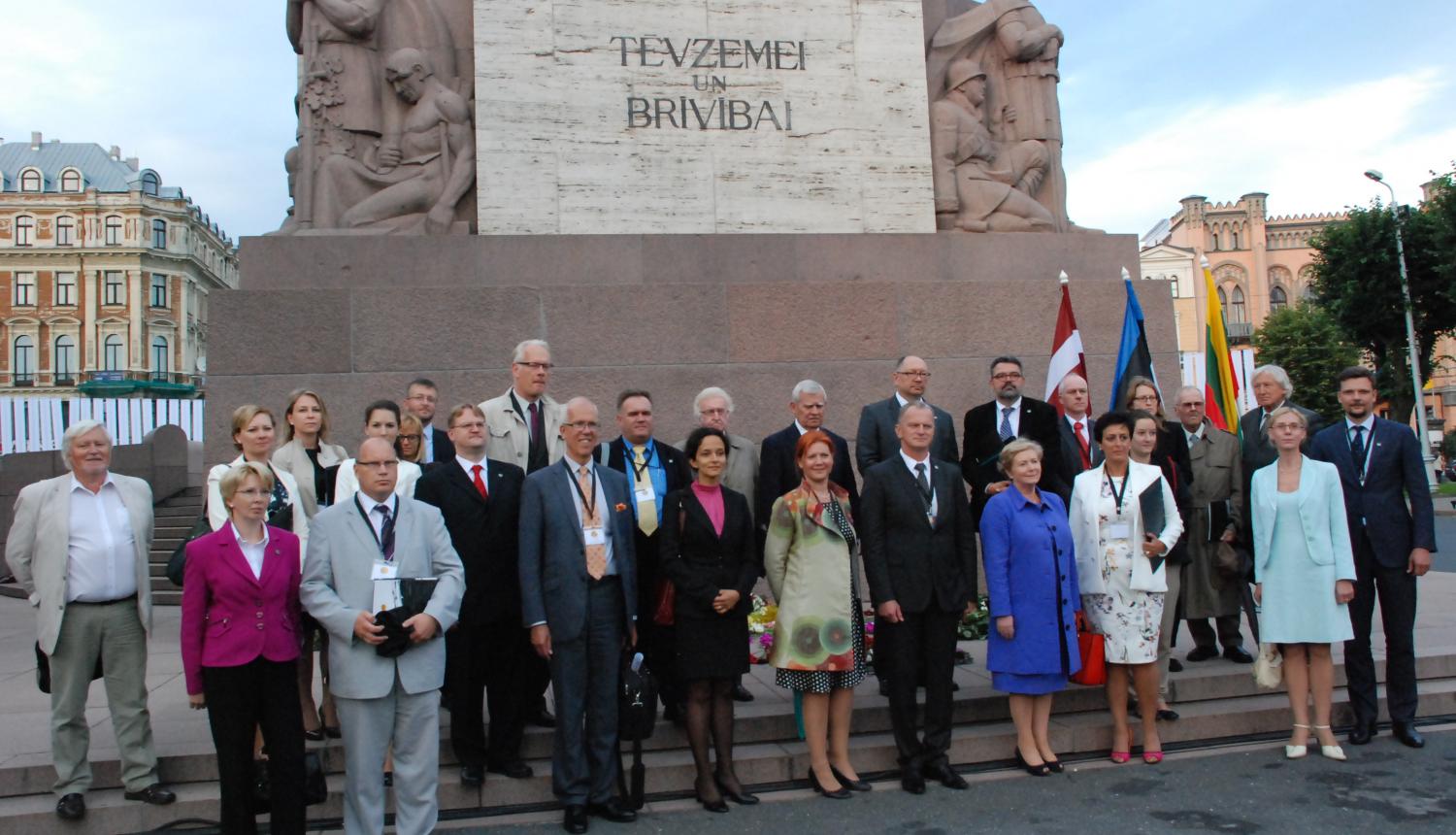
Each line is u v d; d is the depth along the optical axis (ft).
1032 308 33.01
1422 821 16.35
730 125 32.37
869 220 32.94
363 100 31.45
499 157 30.94
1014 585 18.94
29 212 210.18
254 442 17.69
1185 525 22.61
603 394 30.22
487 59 31.12
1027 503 19.22
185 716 20.33
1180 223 221.66
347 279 29.73
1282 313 151.84
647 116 31.89
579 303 30.35
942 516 18.70
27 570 17.03
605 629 17.30
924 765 18.62
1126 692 19.90
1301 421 20.18
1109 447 19.90
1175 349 34.17
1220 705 21.71
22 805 17.02
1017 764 19.65
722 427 20.42
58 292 211.00
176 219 220.02
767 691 21.68
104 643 16.88
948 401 32.14
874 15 33.83
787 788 18.58
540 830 16.83
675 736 19.43
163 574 37.35
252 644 15.26
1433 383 205.16
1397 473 20.68
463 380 29.58
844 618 18.17
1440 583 36.68
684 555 17.71
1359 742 20.49
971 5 37.60
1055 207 35.32
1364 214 112.68
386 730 15.72
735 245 31.63
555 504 17.34
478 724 17.80
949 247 32.99
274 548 15.60
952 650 18.67
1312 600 19.58
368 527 16.01
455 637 17.66
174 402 59.52
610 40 31.91
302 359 29.07
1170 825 16.44
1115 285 33.83
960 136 34.24
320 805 17.35
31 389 209.67
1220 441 24.09
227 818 15.17
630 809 17.29
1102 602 19.71
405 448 20.99
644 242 31.17
